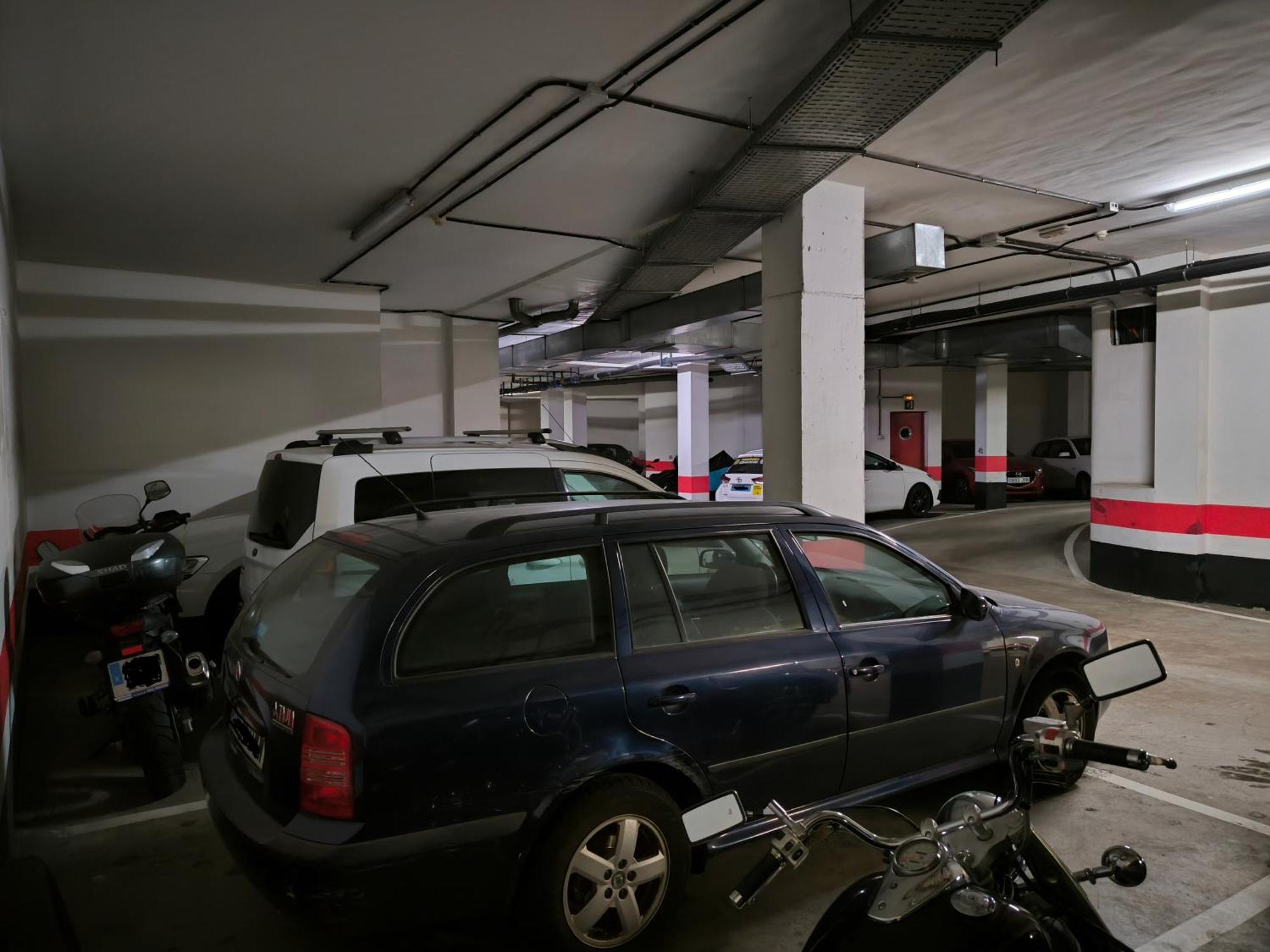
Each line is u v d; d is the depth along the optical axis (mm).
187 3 3477
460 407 12477
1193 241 8273
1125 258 9078
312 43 3881
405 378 12133
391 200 6363
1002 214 7387
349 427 9781
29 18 3557
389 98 4559
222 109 4641
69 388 8195
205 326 8922
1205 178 6395
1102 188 6602
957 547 12141
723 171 5547
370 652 2348
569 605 2713
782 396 6660
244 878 3188
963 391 24672
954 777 3395
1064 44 4152
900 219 7523
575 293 10727
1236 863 3248
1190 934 2775
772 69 4332
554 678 2525
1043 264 9398
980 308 11109
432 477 4824
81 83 4234
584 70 4289
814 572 3223
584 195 6473
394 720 2270
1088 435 22188
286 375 9398
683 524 3018
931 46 3756
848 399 6664
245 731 2641
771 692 2873
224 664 3016
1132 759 1648
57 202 6219
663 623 2830
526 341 16266
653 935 2598
